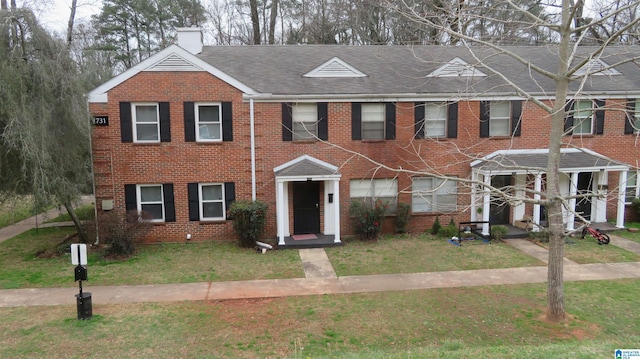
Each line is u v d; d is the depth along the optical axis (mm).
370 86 16531
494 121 17062
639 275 11820
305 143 16062
